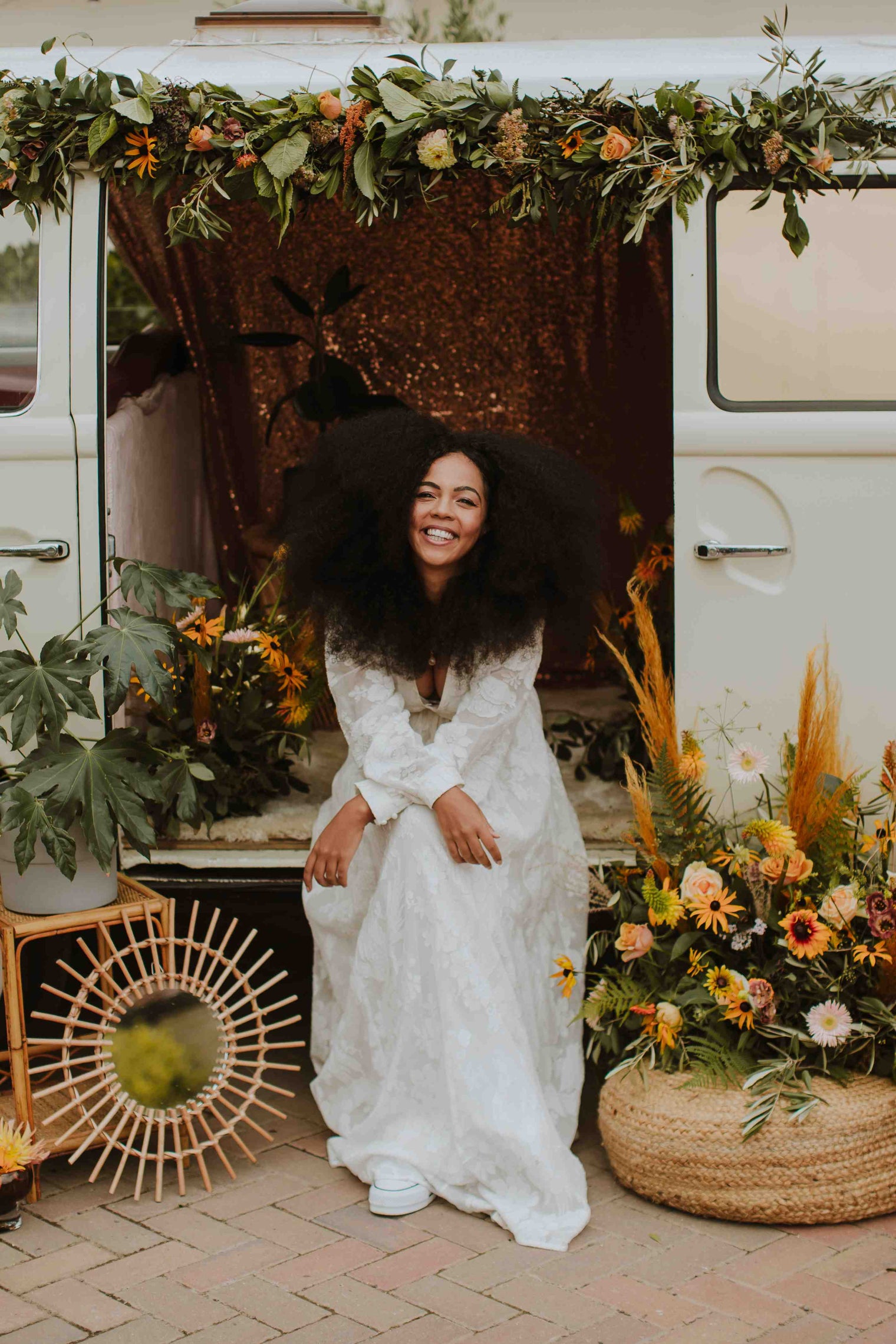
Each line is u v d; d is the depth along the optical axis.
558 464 2.81
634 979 2.79
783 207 2.72
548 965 2.77
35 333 2.84
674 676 2.89
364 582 2.77
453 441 2.73
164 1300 2.23
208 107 2.68
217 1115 2.62
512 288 4.11
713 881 2.60
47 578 2.87
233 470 4.37
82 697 2.58
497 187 3.86
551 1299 2.22
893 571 2.79
